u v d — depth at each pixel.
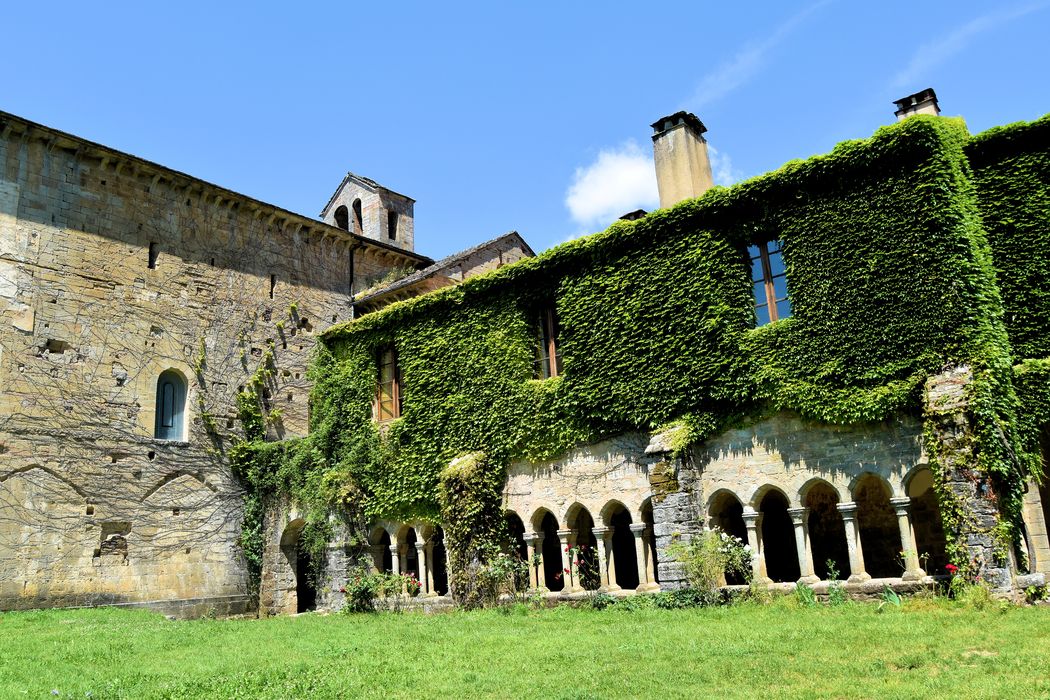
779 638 13.17
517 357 24.09
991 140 19.50
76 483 25.33
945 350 17.25
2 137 25.58
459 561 22.83
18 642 17.06
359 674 12.45
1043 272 18.53
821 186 19.36
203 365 29.28
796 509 18.64
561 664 12.43
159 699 11.11
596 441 22.05
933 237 17.77
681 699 9.77
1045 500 19.88
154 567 26.64
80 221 26.88
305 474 27.95
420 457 25.72
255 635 18.22
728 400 19.83
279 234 32.72
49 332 25.55
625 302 21.89
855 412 18.00
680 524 19.08
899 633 12.88
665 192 24.80
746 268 20.48
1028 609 14.30
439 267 33.25
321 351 29.75
